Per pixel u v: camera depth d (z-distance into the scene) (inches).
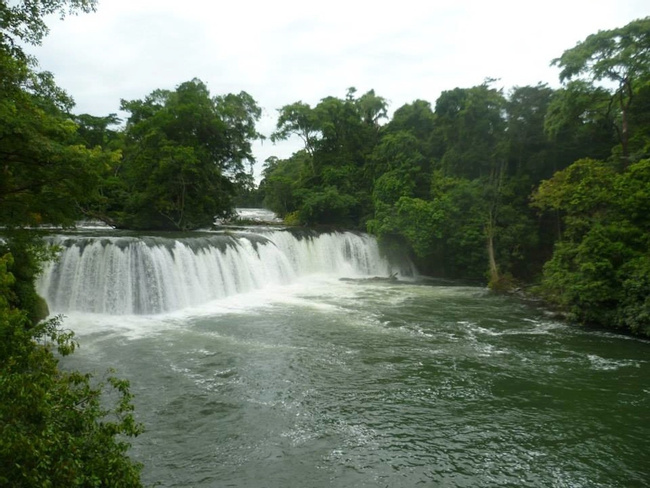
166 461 459.5
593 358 762.2
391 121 2381.9
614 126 1412.4
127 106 1893.5
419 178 1836.9
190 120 1747.0
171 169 1578.5
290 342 834.2
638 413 570.6
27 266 727.1
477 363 737.6
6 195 474.3
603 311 934.4
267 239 1450.5
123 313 988.6
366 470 453.1
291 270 1505.9
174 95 1958.7
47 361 311.0
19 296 761.6
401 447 493.7
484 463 466.6
